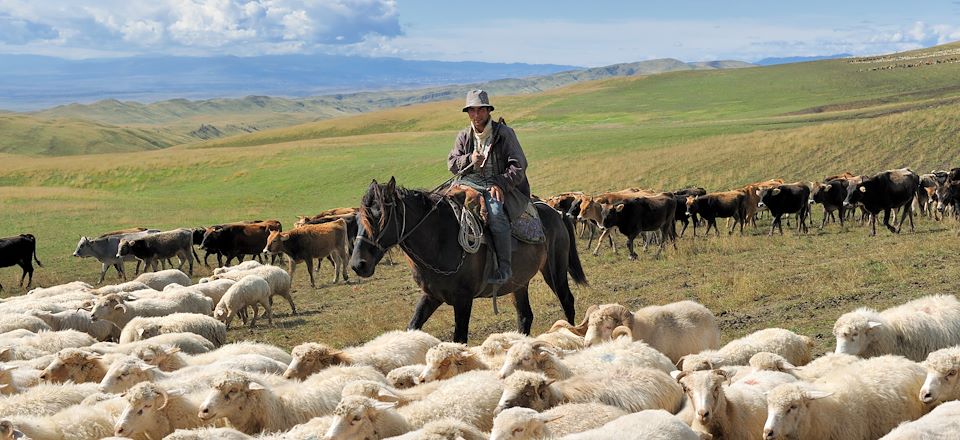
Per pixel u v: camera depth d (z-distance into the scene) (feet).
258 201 170.19
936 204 89.25
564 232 43.70
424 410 25.02
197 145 429.38
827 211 92.07
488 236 38.29
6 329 45.42
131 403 25.40
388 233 36.50
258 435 24.93
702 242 81.76
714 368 28.02
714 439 23.94
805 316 44.06
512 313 53.47
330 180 188.14
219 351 36.35
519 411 21.76
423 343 34.86
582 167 157.69
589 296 56.49
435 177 176.86
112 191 201.87
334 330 52.95
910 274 51.57
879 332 32.01
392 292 69.56
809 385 24.61
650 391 25.88
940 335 32.24
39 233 127.13
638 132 212.84
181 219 142.92
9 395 29.32
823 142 140.15
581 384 25.99
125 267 102.68
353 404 23.04
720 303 49.62
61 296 57.52
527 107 400.26
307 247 78.59
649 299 54.03
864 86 350.23
